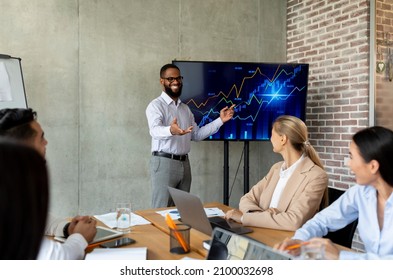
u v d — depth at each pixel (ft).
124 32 12.31
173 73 11.00
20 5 10.93
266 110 12.96
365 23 11.84
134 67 12.48
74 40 11.64
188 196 5.44
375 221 5.10
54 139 11.48
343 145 12.75
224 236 3.93
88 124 11.93
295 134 6.88
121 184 12.44
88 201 12.01
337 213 5.71
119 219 6.08
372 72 11.73
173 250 5.02
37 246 1.87
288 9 15.05
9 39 10.81
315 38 13.78
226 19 13.96
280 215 6.21
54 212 11.53
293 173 6.86
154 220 6.70
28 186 1.79
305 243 4.62
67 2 11.51
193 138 11.78
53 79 11.41
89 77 11.89
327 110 13.37
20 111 4.87
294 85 13.08
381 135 4.55
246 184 13.26
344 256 4.47
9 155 1.79
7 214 1.72
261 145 14.82
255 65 12.79
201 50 13.53
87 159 11.96
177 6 13.10
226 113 11.52
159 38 12.84
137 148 12.63
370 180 4.77
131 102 12.49
